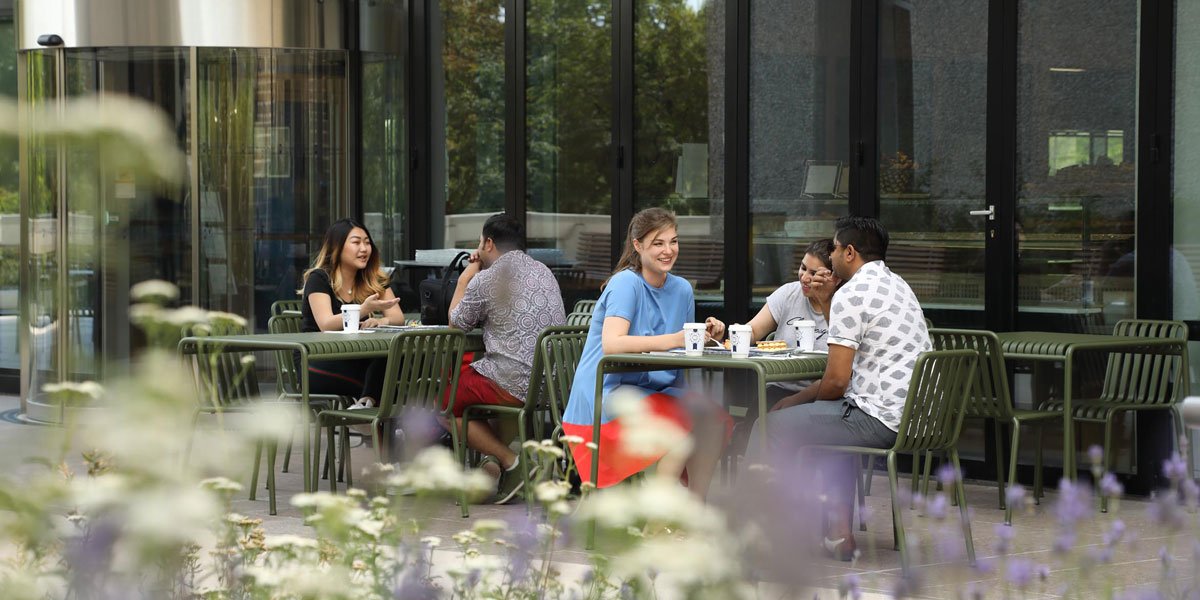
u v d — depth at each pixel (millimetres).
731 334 5332
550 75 8391
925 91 7133
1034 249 6871
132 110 993
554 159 8406
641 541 1557
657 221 5602
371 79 9016
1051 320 6832
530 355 6375
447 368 6105
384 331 6637
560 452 2639
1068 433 5898
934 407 4887
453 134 8789
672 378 5625
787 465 1479
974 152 7000
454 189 8812
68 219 8852
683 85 7910
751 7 7660
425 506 2068
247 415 1336
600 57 8188
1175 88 6461
